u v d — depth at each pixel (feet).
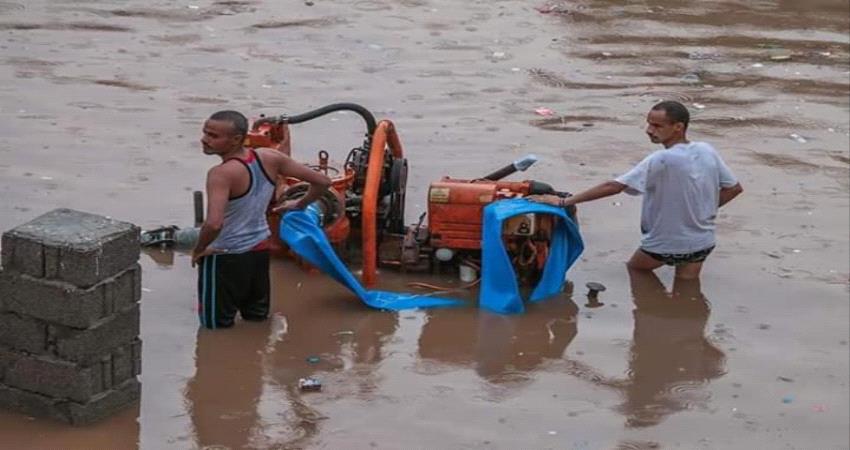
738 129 43.73
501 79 47.96
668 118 30.30
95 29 51.62
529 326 28.71
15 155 36.86
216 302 27.32
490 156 39.37
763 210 36.55
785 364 27.71
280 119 30.71
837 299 31.12
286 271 30.89
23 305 22.77
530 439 23.85
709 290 31.22
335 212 30.35
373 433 23.72
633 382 26.50
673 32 56.54
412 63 49.37
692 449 23.93
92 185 35.01
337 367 26.32
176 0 57.00
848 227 35.63
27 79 44.45
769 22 59.36
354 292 29.09
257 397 24.88
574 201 29.96
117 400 23.76
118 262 22.97
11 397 23.50
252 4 56.95
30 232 22.54
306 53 49.90
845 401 26.17
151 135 39.47
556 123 43.14
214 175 26.40
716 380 26.84
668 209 30.78
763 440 24.45
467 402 25.14
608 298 30.42
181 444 23.00
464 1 59.72
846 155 41.70
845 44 56.29
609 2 61.31
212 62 47.96
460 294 30.17
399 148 32.04
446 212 30.30
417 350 27.30
